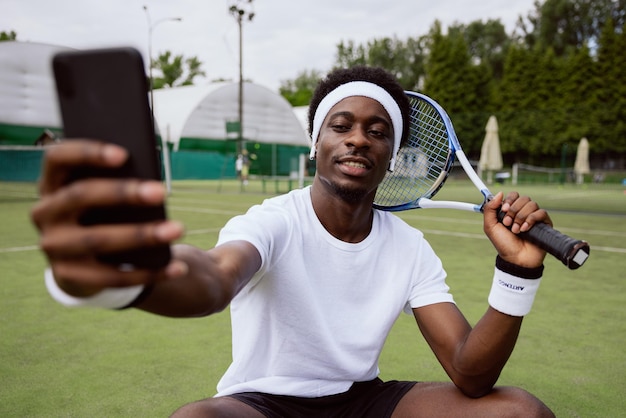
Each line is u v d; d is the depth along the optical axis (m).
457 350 1.39
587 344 3.01
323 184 1.43
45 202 0.57
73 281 0.60
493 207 1.28
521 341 3.06
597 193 18.94
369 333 1.45
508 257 1.26
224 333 3.14
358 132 1.38
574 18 46.12
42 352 2.78
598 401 2.29
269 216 1.36
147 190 0.56
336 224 1.44
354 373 1.44
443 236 7.27
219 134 28.17
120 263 0.62
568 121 30.09
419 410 1.42
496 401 1.35
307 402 1.41
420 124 1.85
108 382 2.41
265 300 1.38
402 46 52.41
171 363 2.65
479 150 33.69
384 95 1.43
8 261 5.14
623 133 29.22
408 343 2.99
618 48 30.12
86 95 0.65
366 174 1.38
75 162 0.56
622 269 5.16
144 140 0.64
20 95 21.78
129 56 0.64
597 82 30.61
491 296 1.30
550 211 11.28
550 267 5.27
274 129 29.92
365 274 1.46
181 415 1.21
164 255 0.65
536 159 31.38
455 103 34.75
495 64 49.16
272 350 1.40
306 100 53.41
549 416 1.32
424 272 1.52
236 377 1.44
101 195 0.56
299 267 1.37
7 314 3.45
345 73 1.50
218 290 0.98
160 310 0.87
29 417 2.07
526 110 32.44
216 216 9.40
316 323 1.38
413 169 1.84
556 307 3.78
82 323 3.29
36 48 21.97
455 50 34.94
